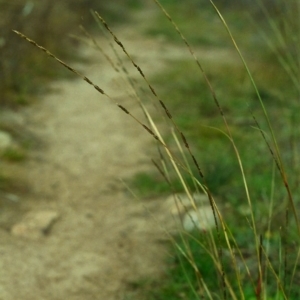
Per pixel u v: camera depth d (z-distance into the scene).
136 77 9.65
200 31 14.05
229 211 4.88
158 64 10.91
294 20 5.84
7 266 4.17
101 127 7.34
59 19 10.71
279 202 4.87
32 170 5.89
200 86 8.93
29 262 4.25
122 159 6.34
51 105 8.05
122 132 7.17
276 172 5.46
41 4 9.91
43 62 9.33
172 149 6.41
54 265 4.25
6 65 8.02
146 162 6.22
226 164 5.71
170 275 4.07
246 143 6.51
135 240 4.60
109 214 5.07
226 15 15.77
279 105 7.56
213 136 6.83
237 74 9.28
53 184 5.64
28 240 4.56
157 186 5.45
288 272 3.92
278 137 6.48
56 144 6.70
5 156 6.02
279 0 6.61
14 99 7.82
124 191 5.51
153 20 16.00
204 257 4.11
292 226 4.47
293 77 5.02
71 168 6.06
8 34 8.17
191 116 7.58
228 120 7.39
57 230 4.77
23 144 6.48
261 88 8.31
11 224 4.78
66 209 5.16
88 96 8.60
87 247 4.53
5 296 3.83
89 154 6.45
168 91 8.79
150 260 4.31
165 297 3.84
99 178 5.85
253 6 14.16
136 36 13.61
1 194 5.23
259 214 4.71
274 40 9.38
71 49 10.91
